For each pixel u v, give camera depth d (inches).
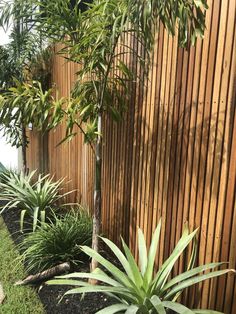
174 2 55.7
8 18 96.1
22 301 94.3
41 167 193.5
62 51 89.9
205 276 66.9
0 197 160.2
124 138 107.1
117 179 113.0
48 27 87.5
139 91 97.0
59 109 85.7
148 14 55.8
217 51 69.2
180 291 75.9
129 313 62.4
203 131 74.3
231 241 68.7
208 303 75.6
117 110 94.8
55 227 114.1
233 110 66.2
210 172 73.1
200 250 77.6
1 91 165.0
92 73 90.4
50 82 167.5
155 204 93.2
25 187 153.8
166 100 85.8
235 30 64.6
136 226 103.0
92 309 84.8
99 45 77.4
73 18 83.7
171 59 82.9
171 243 87.5
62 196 146.3
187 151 79.8
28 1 91.0
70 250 108.0
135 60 96.1
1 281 105.7
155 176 92.4
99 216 93.0
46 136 181.2
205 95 73.1
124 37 88.8
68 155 154.6
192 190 78.9
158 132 90.0
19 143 188.5
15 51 162.4
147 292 69.6
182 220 82.9
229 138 67.6
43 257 106.3
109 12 70.9
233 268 68.7
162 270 73.8
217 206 71.8
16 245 124.6
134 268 72.7
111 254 114.4
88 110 87.3
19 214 154.0
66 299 90.5
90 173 132.6
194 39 60.2
